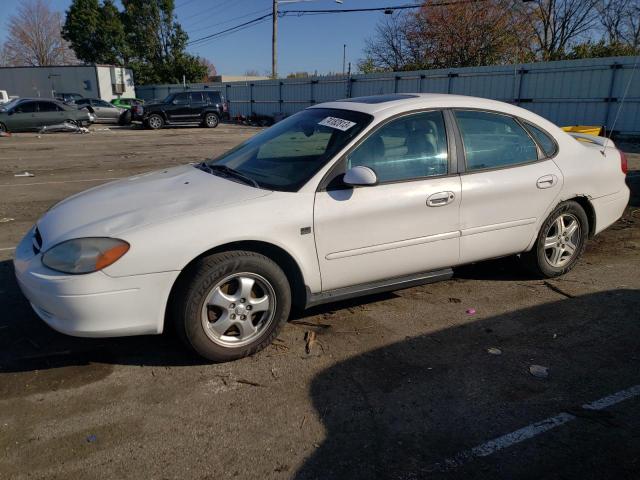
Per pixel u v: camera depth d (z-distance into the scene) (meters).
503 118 4.18
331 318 3.96
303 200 3.34
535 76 19.33
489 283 4.66
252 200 3.27
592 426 2.72
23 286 3.13
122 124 29.33
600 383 3.11
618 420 2.77
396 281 3.84
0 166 11.84
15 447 2.55
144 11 52.31
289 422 2.76
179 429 2.70
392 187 3.60
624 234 6.28
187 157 13.74
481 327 3.82
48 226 3.31
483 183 3.95
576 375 3.20
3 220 6.82
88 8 51.69
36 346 3.50
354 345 3.56
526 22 32.47
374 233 3.57
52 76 38.34
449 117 3.93
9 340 3.57
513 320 3.93
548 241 4.52
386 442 2.61
